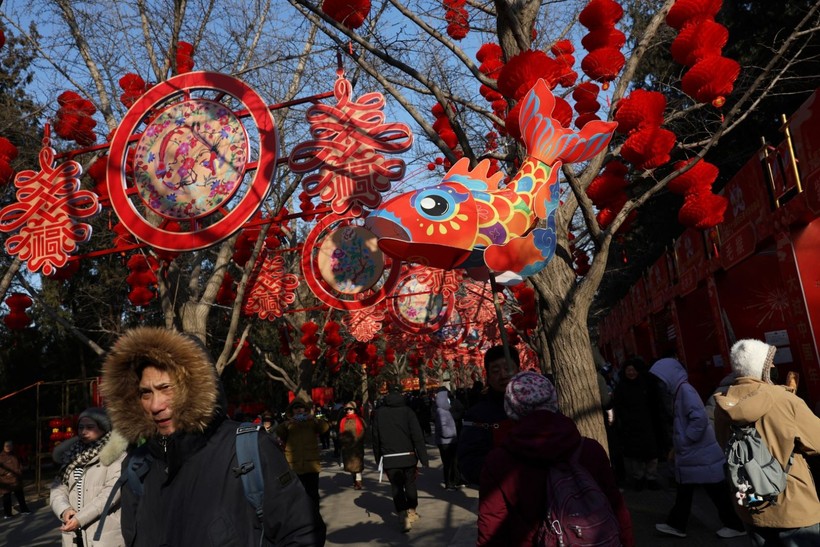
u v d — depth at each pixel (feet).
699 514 26.23
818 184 24.34
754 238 31.40
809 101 24.00
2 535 41.24
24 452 97.09
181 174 24.84
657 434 33.17
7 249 26.32
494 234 15.62
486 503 9.96
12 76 31.91
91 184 36.76
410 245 15.58
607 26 20.22
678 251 46.93
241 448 8.14
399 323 58.34
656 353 61.36
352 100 24.58
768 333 38.60
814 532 12.60
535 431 9.80
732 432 13.57
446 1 24.11
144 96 25.67
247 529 7.89
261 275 48.42
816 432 12.69
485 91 25.45
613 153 21.89
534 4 20.86
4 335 98.63
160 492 8.16
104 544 15.48
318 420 34.78
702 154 19.80
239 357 67.15
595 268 19.63
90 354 102.63
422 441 30.32
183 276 37.99
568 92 25.23
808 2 47.03
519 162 21.35
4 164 26.43
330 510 37.40
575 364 19.40
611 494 9.88
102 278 76.02
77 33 33.17
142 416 8.39
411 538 27.99
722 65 18.92
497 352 14.06
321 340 79.05
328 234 39.68
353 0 21.44
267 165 24.08
